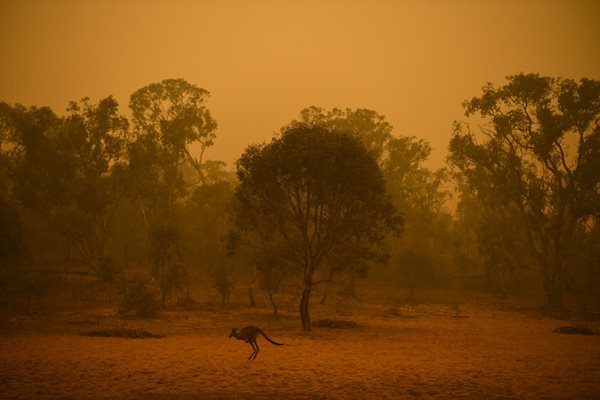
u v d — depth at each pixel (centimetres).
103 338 2272
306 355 1862
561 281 4859
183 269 4041
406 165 6369
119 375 1445
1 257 4112
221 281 4259
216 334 2517
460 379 1448
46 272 4288
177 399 1188
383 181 2698
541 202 4809
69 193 5197
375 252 2842
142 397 1202
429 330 2888
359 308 4369
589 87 4484
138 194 5650
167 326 2853
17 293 3694
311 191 2667
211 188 6119
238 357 1791
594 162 4481
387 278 7162
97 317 3216
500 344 2300
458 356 1902
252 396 1221
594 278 6088
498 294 6106
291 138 2600
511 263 5566
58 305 3828
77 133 5253
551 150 4756
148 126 5975
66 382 1350
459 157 5231
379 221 2872
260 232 2911
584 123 4578
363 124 6209
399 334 2658
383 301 5225
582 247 5688
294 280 4816
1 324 2791
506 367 1661
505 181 4978
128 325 2847
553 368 1658
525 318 3922
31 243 6219
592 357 1920
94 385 1318
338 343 2245
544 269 4925
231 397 1209
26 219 6481
